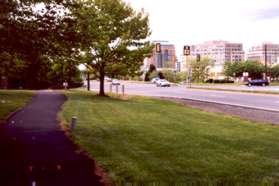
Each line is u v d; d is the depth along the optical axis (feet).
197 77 361.71
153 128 48.24
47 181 24.67
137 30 117.50
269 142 38.09
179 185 23.32
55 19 44.37
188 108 80.28
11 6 40.22
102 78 123.03
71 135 42.29
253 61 415.23
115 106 80.89
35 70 51.44
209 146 35.76
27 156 32.07
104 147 35.60
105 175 26.13
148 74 398.62
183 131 45.52
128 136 41.81
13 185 23.79
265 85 247.91
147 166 28.02
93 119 57.57
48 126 49.52
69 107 75.61
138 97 126.11
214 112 71.97
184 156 31.32
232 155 31.68
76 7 45.93
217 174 25.75
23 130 46.19
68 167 28.32
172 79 370.94
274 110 75.97
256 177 25.04
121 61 118.62
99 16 107.96
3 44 41.86
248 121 56.75
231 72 405.39
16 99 90.99
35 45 42.98
